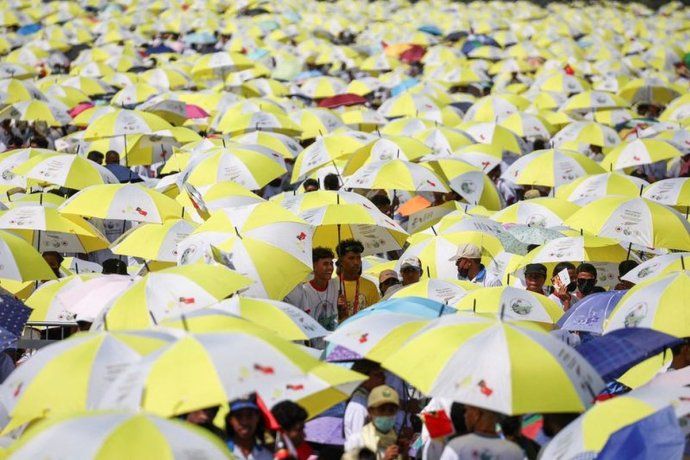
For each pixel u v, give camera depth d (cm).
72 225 3353
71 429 1544
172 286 2308
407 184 3788
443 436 1962
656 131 5344
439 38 10825
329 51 9175
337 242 3303
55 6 12181
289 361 1841
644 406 1794
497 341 1875
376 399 1998
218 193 3550
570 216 3356
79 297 2691
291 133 5381
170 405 1716
